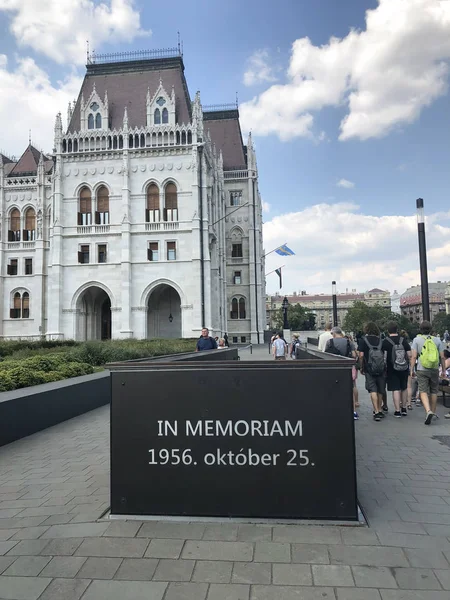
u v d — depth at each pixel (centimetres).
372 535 493
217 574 419
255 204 6844
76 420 1273
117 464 550
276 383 529
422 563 436
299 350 1224
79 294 4653
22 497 643
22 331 5250
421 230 1991
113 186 4728
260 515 522
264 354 3997
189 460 536
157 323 5131
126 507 545
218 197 5859
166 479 539
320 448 521
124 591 396
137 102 5069
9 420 999
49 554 464
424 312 1972
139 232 4653
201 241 4619
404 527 516
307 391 525
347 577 411
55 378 1498
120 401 554
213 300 5153
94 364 2311
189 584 404
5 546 485
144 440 546
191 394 540
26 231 5450
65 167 4791
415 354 1183
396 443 940
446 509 573
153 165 4716
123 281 4550
